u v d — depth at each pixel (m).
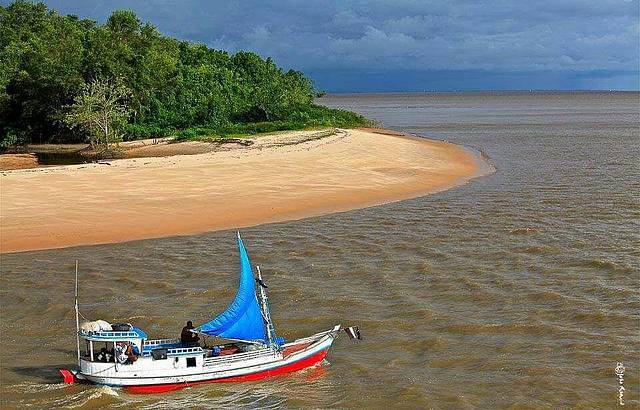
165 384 19.61
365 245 33.78
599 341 21.77
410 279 28.34
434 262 30.64
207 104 91.88
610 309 24.44
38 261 31.70
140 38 93.69
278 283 28.11
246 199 43.97
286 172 52.84
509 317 23.97
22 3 111.25
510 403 18.12
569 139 87.25
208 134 83.19
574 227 36.75
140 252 33.12
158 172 50.94
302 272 29.59
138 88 87.06
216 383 19.89
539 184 51.38
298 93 108.31
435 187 50.56
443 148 74.94
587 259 30.45
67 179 47.91
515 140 86.88
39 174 49.41
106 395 19.19
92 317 24.88
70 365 21.11
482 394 18.69
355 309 25.11
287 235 36.09
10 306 26.09
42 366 21.08
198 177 49.75
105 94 81.25
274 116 96.94
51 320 24.72
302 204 43.38
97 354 20.78
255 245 34.12
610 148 75.75
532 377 19.53
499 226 37.28
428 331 22.98
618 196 45.47
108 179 48.16
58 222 37.78
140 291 27.62
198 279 28.97
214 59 111.56
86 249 33.69
